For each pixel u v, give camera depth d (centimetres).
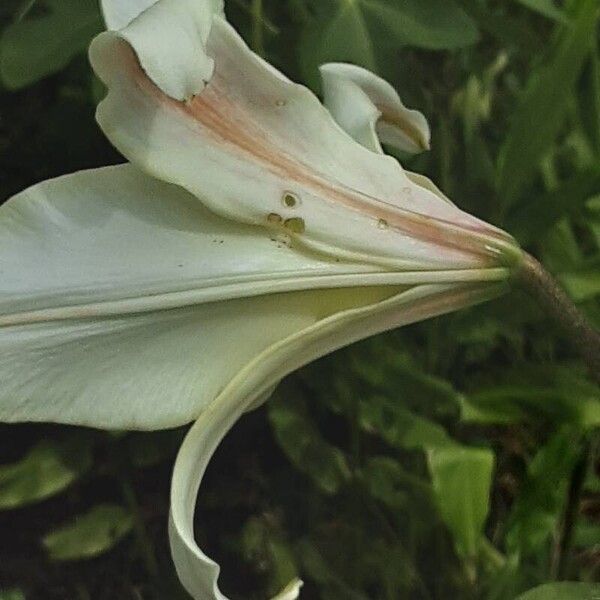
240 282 36
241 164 35
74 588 65
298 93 35
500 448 62
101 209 36
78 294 35
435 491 51
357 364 55
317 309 37
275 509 64
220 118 35
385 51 48
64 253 35
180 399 36
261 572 64
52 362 36
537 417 52
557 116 52
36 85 58
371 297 37
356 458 58
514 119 53
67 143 56
